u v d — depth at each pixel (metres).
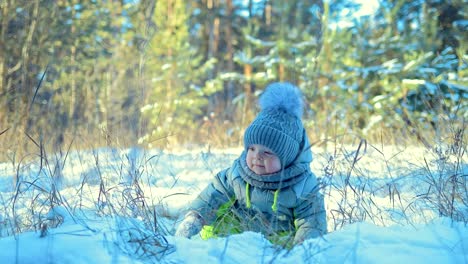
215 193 2.63
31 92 5.88
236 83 14.04
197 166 4.64
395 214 2.61
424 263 1.70
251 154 2.49
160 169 4.39
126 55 10.86
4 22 6.62
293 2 14.88
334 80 9.97
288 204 2.43
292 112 2.55
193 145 7.13
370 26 11.18
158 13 12.57
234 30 22.34
